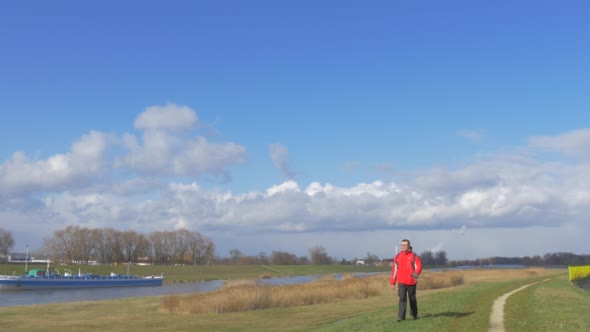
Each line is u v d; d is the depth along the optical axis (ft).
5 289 283.38
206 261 627.87
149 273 448.65
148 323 100.12
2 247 497.87
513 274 304.71
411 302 68.13
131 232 568.41
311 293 142.51
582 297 105.60
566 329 57.31
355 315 103.14
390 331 61.46
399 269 68.08
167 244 611.47
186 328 91.86
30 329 92.38
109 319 107.55
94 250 537.65
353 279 204.64
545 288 121.70
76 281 306.96
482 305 82.74
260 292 131.23
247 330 87.45
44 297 233.76
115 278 331.57
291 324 93.91
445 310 77.20
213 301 122.62
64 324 99.25
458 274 225.76
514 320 64.80
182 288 305.32
